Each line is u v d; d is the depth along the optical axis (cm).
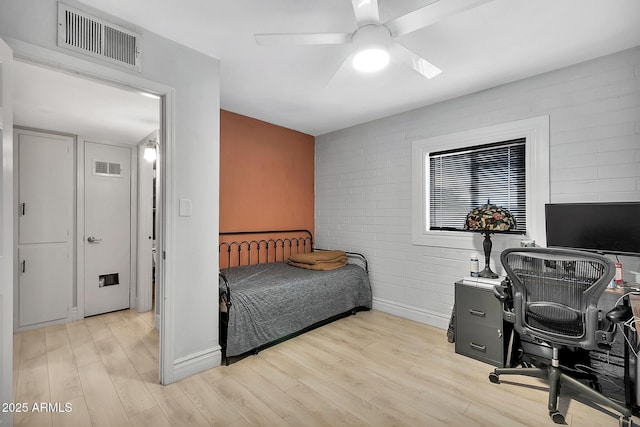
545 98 245
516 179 266
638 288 187
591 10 171
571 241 212
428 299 318
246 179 359
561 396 193
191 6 170
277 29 192
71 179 335
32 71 203
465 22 182
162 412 176
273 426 166
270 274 312
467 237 290
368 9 148
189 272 213
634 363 177
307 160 427
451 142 300
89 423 167
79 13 165
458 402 188
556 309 177
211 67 223
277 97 299
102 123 305
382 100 305
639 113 206
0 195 136
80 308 336
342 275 331
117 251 365
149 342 274
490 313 235
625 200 210
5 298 139
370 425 168
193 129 214
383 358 244
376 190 364
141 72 188
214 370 223
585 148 226
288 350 257
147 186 371
